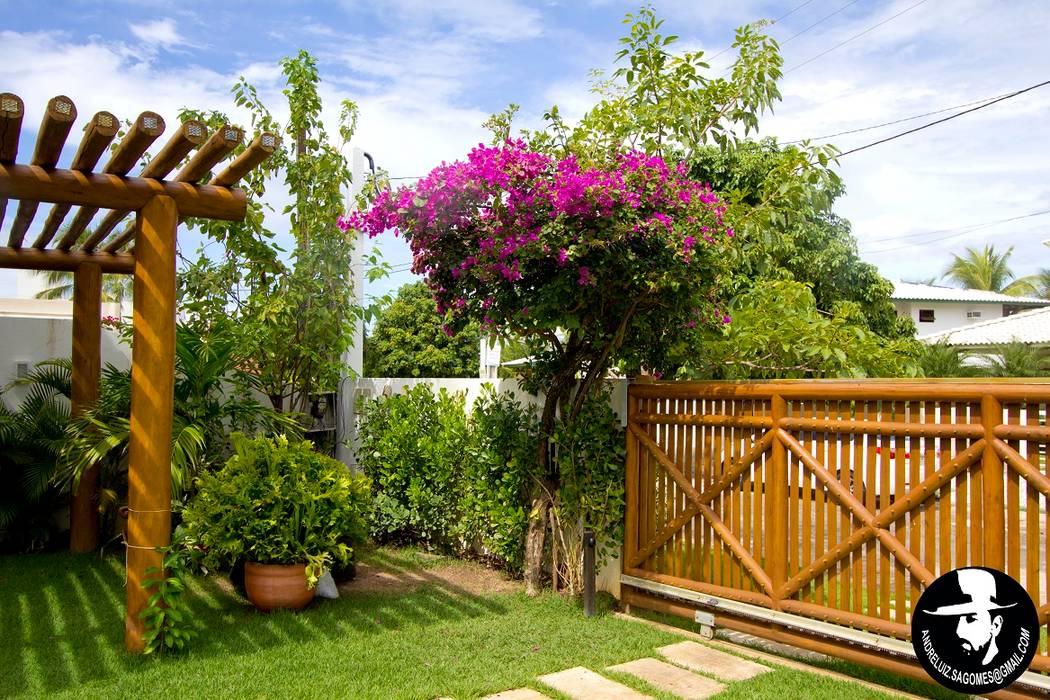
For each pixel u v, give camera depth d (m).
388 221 5.46
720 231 5.32
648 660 4.63
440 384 7.82
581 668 4.45
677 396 5.43
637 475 5.77
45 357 8.15
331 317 8.38
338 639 4.87
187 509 5.42
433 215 5.21
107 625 5.11
